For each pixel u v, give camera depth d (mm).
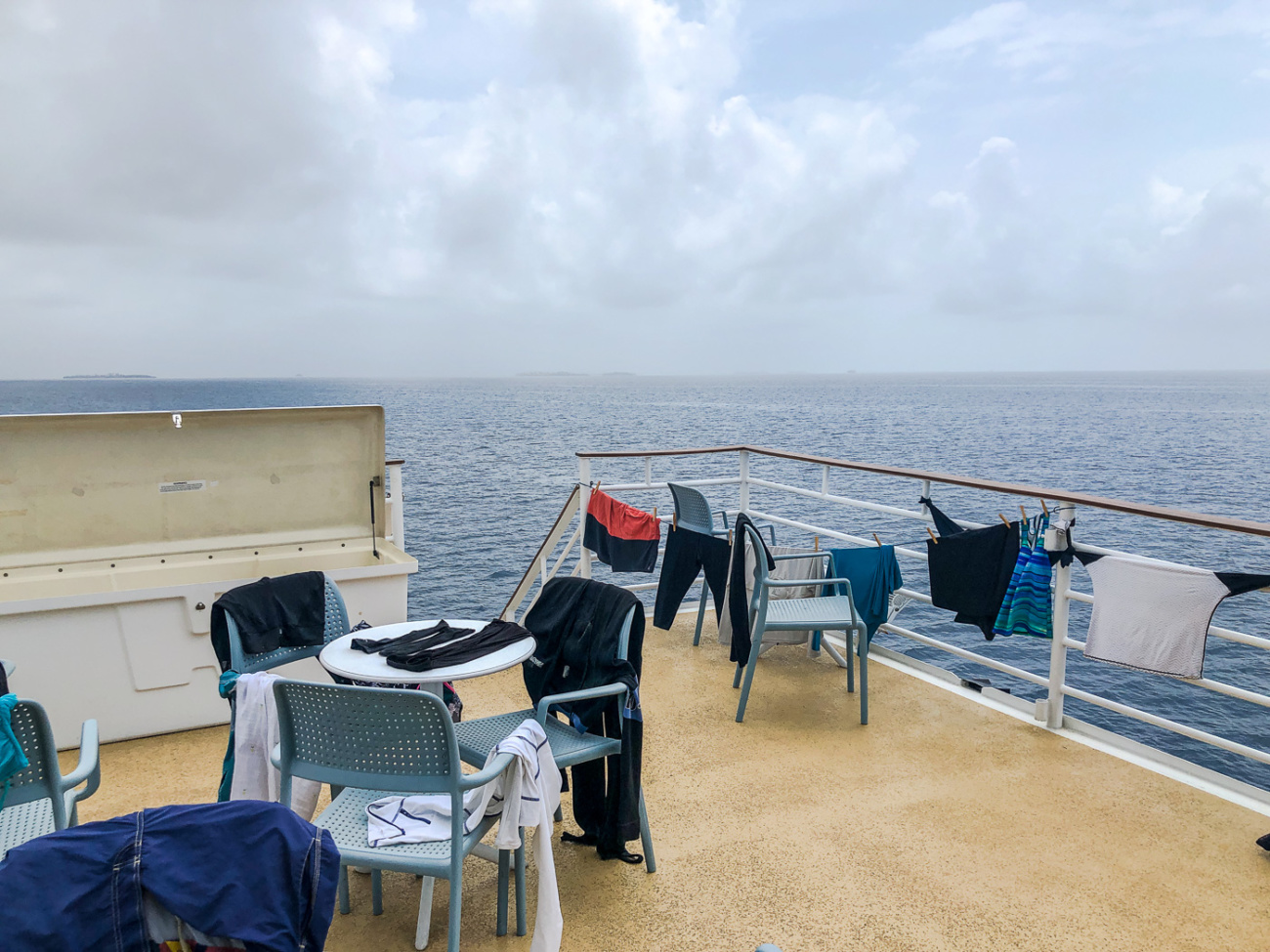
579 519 4891
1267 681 15812
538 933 2021
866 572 3799
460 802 1861
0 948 1041
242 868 1187
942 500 35531
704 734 3627
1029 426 91188
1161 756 3352
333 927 2318
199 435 3811
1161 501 37500
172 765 3346
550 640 2766
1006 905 2389
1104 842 2744
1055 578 3586
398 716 1842
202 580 3828
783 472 49969
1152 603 3057
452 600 23719
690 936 2244
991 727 3703
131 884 1127
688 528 4355
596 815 2711
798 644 4656
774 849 2699
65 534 3611
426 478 52312
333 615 2982
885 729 3684
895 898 2420
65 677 3434
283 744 2002
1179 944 2213
